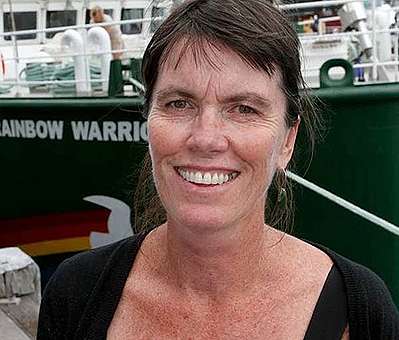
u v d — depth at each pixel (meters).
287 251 1.78
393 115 5.27
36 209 6.59
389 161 5.34
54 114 6.17
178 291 1.75
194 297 1.73
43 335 1.86
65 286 1.85
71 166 6.23
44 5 8.20
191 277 1.72
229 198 1.56
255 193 1.59
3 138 6.59
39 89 6.85
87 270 1.86
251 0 1.57
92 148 6.07
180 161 1.55
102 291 1.81
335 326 1.68
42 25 8.25
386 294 1.74
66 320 1.83
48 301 1.87
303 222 5.39
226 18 1.52
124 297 1.80
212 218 1.56
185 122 1.55
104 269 1.83
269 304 1.71
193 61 1.52
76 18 8.23
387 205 5.38
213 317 1.71
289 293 1.72
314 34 6.50
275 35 1.54
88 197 6.25
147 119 1.63
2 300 4.68
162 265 1.79
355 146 5.27
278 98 1.58
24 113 6.36
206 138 1.51
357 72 6.04
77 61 6.42
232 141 1.53
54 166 6.32
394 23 6.44
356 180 5.34
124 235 6.12
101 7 8.12
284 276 1.73
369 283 1.73
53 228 6.55
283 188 2.11
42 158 6.39
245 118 1.56
